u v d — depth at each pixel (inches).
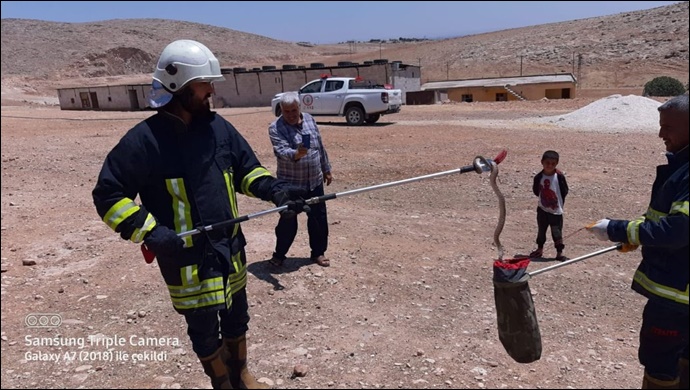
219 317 152.7
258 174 143.6
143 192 132.6
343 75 1523.1
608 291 221.9
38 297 224.8
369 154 565.3
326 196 140.6
